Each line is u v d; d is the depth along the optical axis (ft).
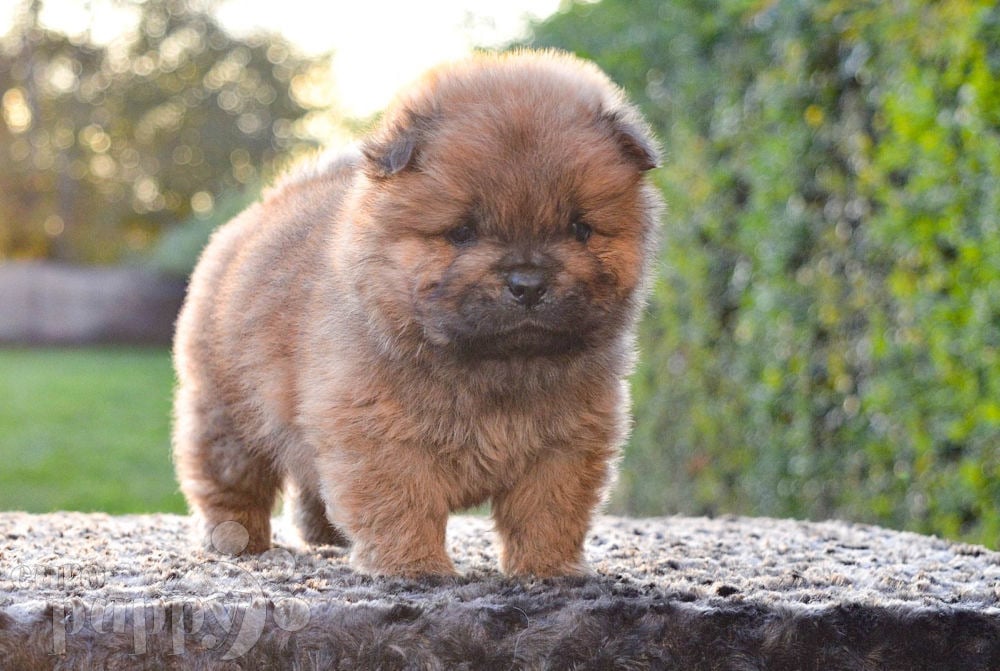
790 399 19.22
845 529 15.08
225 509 12.78
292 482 13.65
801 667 8.87
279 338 11.62
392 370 10.27
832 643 8.90
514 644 8.69
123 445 38.06
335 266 10.93
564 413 10.67
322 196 12.80
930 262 15.47
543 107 10.23
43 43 102.17
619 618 8.82
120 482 32.19
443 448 10.44
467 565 11.91
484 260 9.72
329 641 8.54
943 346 15.14
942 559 12.39
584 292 9.90
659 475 23.63
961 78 14.64
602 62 25.39
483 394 10.39
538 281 9.59
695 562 12.05
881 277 16.85
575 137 10.06
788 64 18.15
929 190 15.14
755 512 20.36
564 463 10.85
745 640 8.84
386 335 10.25
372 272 10.32
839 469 18.38
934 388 15.70
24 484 31.53
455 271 9.81
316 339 10.86
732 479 21.54
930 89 15.07
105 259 101.91
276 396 11.60
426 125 10.33
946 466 15.76
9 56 100.99
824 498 18.75
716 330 21.52
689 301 22.24
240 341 12.10
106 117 105.50
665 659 8.79
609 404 10.92
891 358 16.47
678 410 23.07
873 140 16.92
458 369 10.24
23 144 100.22
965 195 14.61
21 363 61.87
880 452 17.21
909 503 16.66
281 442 12.01
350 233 10.75
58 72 104.53
